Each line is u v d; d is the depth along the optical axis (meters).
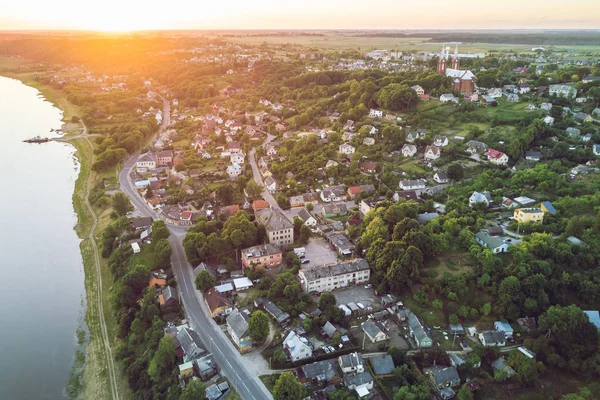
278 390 115.81
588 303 144.25
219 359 135.00
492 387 124.12
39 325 166.00
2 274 194.62
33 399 135.25
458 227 177.25
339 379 127.25
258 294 163.75
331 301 153.25
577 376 127.38
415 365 130.38
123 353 145.75
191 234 188.12
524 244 159.62
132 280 166.38
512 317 142.62
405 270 158.88
